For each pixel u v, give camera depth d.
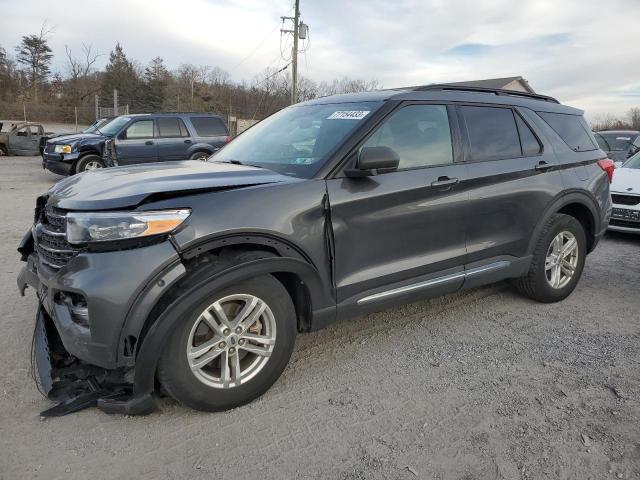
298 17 30.39
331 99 4.12
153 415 2.88
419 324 4.21
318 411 2.96
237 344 2.88
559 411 2.97
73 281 2.60
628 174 7.73
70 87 58.19
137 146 13.12
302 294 3.17
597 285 5.35
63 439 2.65
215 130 14.23
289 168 3.35
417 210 3.53
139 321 2.58
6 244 6.52
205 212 2.72
